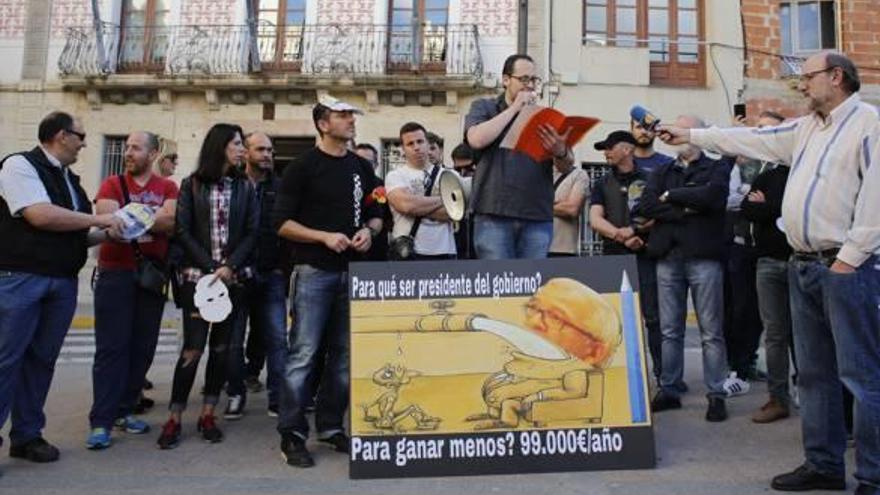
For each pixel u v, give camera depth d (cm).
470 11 1445
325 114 443
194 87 1458
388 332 416
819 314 374
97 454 443
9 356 408
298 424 425
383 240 512
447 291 422
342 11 1460
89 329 1182
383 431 401
